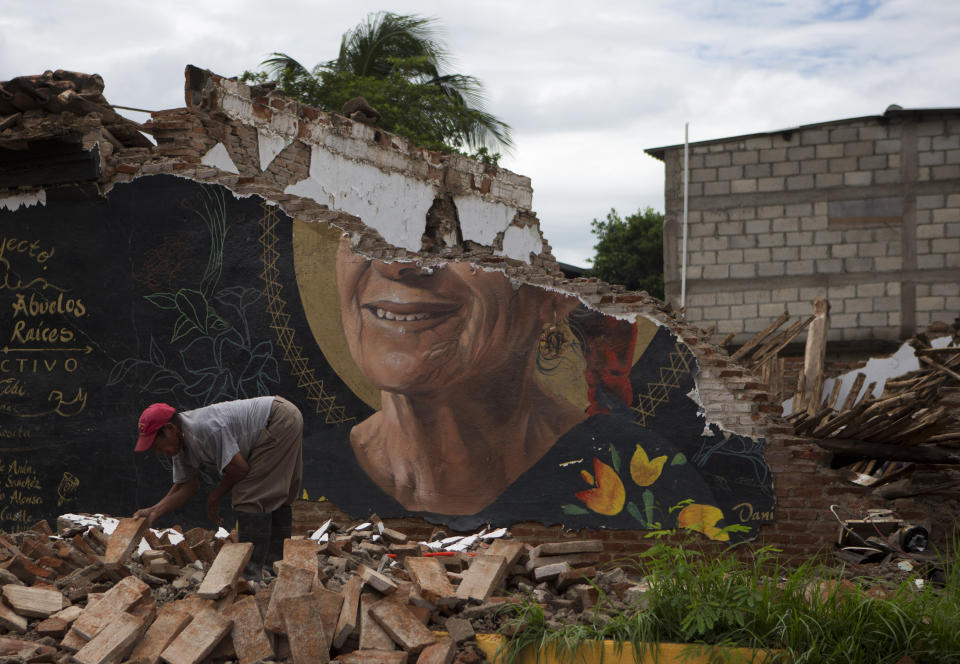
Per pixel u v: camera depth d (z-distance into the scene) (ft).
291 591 17.13
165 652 16.57
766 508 27.04
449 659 16.47
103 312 31.83
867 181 69.62
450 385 29.48
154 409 19.27
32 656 16.57
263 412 19.89
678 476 27.68
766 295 71.15
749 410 27.37
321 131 39.55
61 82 31.27
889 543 26.18
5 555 19.65
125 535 19.57
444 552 23.71
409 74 79.61
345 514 29.91
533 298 29.09
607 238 120.88
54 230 32.40
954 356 39.47
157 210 31.55
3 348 32.78
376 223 42.65
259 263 30.81
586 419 28.50
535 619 17.31
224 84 34.60
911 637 16.37
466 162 49.03
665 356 28.07
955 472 32.99
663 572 18.12
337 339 30.27
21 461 32.32
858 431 29.73
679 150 72.95
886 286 69.10
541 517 28.53
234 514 29.99
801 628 16.58
